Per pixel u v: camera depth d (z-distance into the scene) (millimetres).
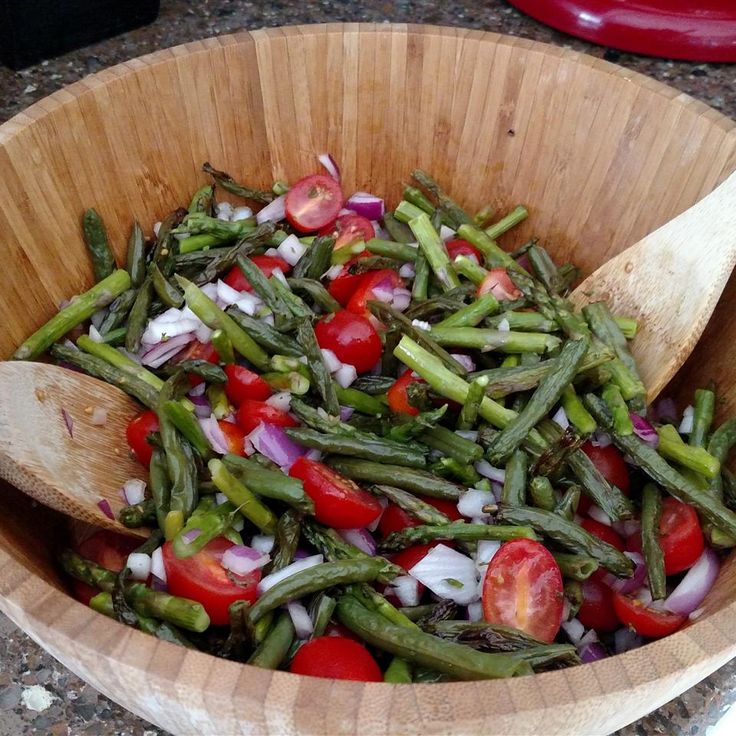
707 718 229
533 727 157
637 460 279
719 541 263
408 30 333
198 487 268
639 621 251
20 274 288
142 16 443
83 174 305
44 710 223
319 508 258
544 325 310
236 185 352
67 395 279
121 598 237
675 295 304
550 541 260
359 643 235
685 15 433
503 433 276
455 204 365
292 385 294
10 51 406
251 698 153
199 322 310
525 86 333
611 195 335
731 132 294
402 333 305
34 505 266
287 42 329
